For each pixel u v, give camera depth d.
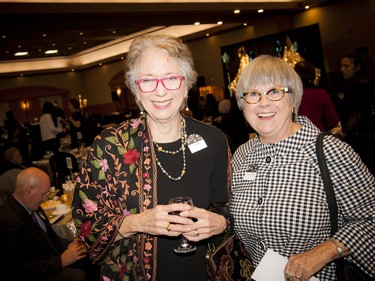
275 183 1.42
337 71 10.37
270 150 1.49
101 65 17.67
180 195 1.39
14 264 2.28
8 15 6.36
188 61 1.38
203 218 1.29
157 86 1.32
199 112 8.70
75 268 2.69
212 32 12.68
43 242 2.47
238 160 1.63
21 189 2.49
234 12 9.12
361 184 1.32
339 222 1.38
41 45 11.73
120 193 1.34
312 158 1.38
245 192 1.51
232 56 10.38
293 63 9.02
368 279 1.28
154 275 1.33
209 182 1.47
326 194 1.33
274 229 1.37
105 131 1.40
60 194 3.81
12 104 16.97
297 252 1.36
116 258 1.35
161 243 1.36
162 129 1.43
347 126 3.60
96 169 1.33
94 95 18.69
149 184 1.35
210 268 1.35
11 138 9.01
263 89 1.43
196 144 1.46
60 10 6.68
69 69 17.59
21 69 16.52
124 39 14.04
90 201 1.32
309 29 8.75
